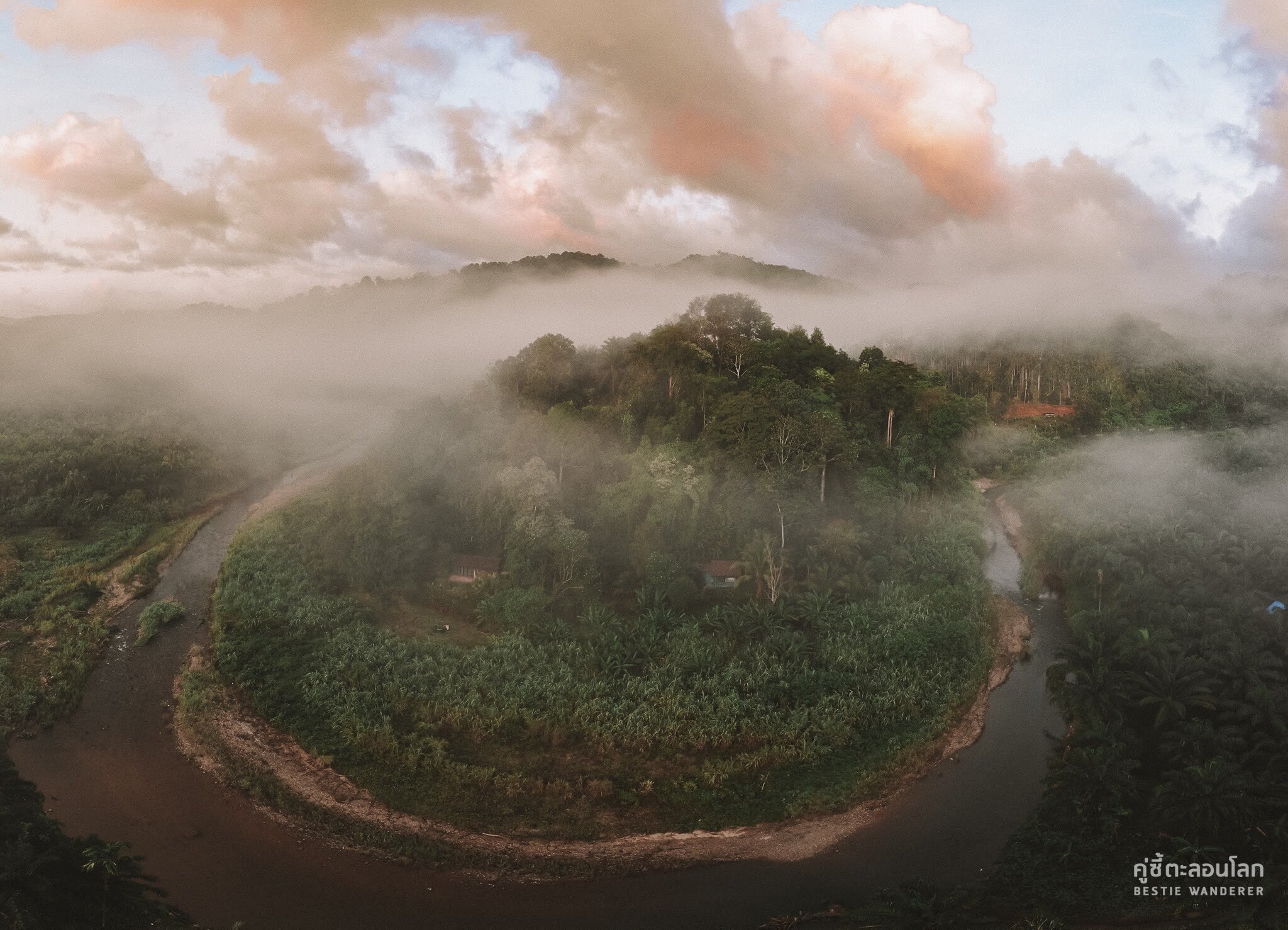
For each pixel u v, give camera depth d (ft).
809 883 159.63
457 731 202.59
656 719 200.44
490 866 163.73
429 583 271.90
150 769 197.06
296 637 244.63
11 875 130.00
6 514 350.84
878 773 190.19
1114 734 190.49
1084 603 277.03
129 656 252.42
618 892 157.58
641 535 263.70
